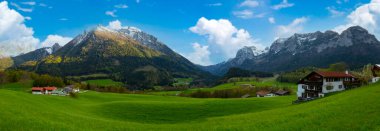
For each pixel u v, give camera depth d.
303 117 50.53
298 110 61.22
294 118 50.78
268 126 47.72
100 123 55.16
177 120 77.00
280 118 52.91
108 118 76.69
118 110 88.94
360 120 42.06
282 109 70.00
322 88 110.06
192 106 95.19
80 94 151.62
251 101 103.06
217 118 67.69
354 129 39.00
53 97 102.31
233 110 88.12
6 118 46.22
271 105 94.69
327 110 52.41
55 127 45.62
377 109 46.50
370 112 45.50
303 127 43.62
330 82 111.25
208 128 51.06
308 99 93.00
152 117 80.50
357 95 63.28
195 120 73.12
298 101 92.12
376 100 53.12
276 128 45.22
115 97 152.50
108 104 98.88
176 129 52.47
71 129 45.81
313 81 113.00
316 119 47.00
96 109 89.81
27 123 45.47
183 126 55.97
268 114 62.62
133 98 150.62
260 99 110.75
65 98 110.19
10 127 42.50
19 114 50.41
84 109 87.31
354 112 47.28
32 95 93.44
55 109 69.75
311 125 44.03
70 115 61.09
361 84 115.50
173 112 86.94
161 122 74.62
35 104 69.06
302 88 116.94
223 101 104.06
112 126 53.09
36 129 43.28
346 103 55.97
